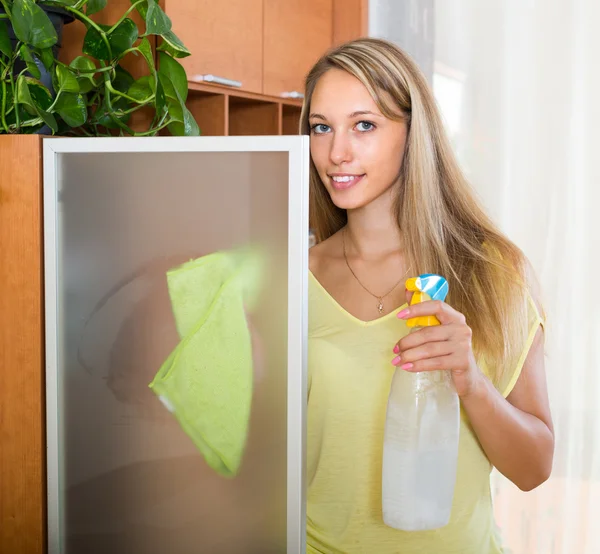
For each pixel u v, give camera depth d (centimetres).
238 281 89
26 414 96
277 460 89
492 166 256
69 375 95
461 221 118
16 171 94
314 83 114
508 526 250
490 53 255
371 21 266
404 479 91
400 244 115
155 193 91
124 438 94
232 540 91
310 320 115
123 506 94
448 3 258
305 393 87
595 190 247
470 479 110
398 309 111
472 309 111
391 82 107
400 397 91
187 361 91
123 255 93
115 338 93
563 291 250
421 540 109
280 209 87
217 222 89
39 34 121
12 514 97
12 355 96
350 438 110
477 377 95
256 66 238
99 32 138
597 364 246
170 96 147
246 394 89
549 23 248
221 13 223
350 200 110
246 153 88
